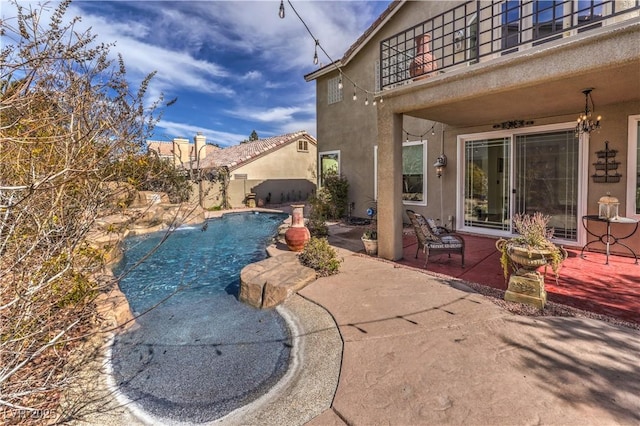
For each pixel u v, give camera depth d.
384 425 2.74
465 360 3.50
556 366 3.29
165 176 6.09
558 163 8.25
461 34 10.04
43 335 3.56
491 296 5.15
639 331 3.94
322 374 3.62
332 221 13.65
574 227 8.05
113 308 5.33
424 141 11.09
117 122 3.78
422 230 7.02
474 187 9.99
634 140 6.96
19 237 3.20
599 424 2.56
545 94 5.95
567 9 7.64
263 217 18.19
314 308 5.19
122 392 3.65
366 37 12.74
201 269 8.70
